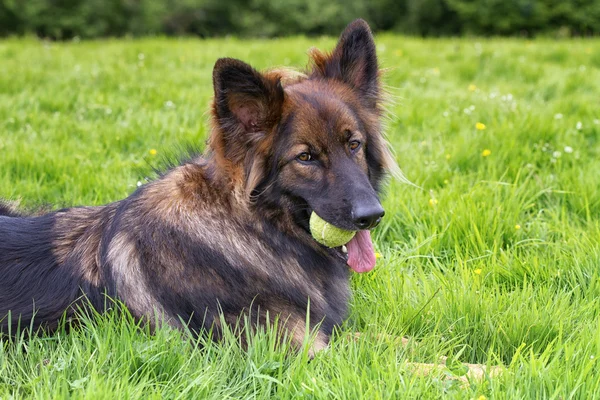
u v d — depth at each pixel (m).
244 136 3.74
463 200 5.64
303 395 3.21
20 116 8.46
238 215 3.80
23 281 3.79
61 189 6.30
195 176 3.87
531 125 7.46
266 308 3.77
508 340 3.93
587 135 7.70
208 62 13.15
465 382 3.41
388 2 33.16
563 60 13.88
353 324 4.16
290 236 3.94
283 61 13.07
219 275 3.71
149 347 3.43
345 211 3.60
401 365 3.45
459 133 7.61
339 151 3.77
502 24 31.06
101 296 3.75
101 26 30.12
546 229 5.42
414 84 11.29
